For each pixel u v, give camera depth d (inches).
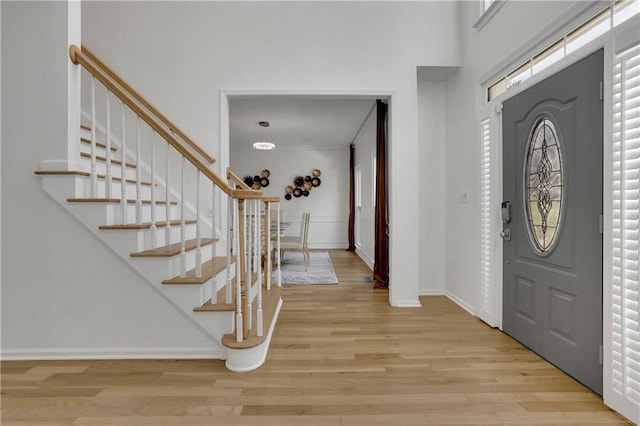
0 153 86.4
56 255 87.5
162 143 133.0
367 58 136.1
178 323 89.4
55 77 86.5
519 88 96.4
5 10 86.7
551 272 85.0
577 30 76.9
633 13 62.6
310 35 135.1
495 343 99.3
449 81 146.8
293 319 120.9
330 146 328.8
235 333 88.2
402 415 64.9
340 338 103.3
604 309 67.0
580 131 74.7
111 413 65.3
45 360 87.8
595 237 71.0
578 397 70.6
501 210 107.3
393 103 136.6
